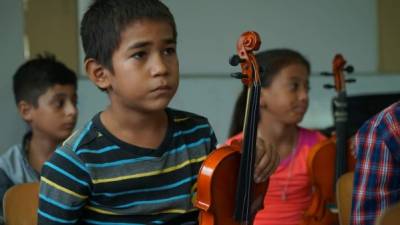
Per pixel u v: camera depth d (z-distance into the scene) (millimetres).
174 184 1519
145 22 1390
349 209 1954
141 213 1479
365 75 4148
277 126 2498
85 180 1431
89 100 3668
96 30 1449
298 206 2477
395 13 4164
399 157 1535
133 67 1392
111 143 1470
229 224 1600
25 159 2475
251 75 1623
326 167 2508
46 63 2578
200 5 3865
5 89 3359
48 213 1440
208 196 1540
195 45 3885
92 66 1495
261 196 1717
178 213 1523
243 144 1615
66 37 3625
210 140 1629
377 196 1554
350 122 3086
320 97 4066
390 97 3139
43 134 2537
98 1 1483
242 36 1631
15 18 3398
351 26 4121
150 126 1482
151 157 1480
